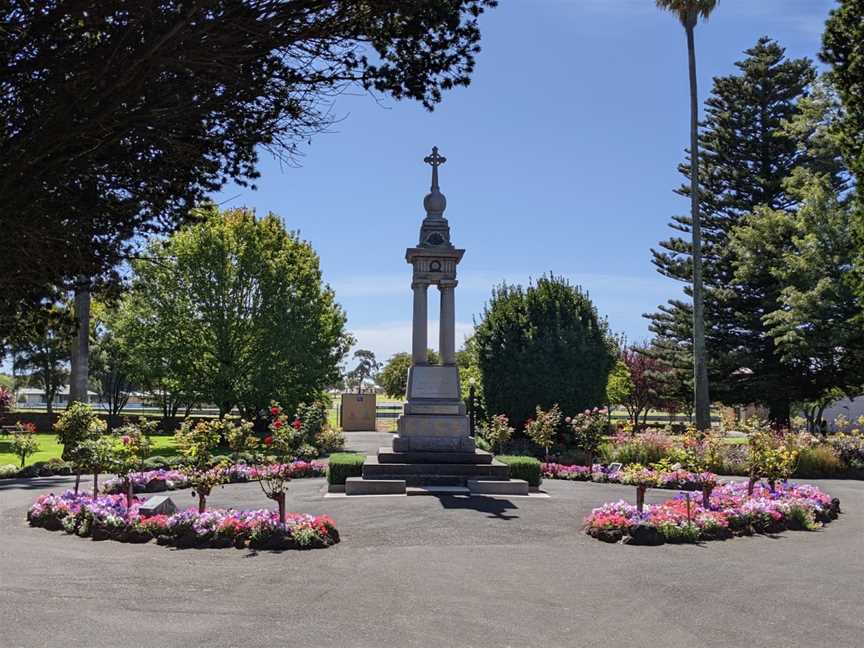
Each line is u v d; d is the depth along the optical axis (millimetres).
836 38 25234
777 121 37188
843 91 25500
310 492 17344
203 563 9742
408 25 5770
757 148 37781
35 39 4543
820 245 30500
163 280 32562
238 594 8031
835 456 23953
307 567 9477
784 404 35812
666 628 6875
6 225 4910
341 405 49688
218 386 33250
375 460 18516
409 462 18234
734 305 36938
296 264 36062
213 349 33219
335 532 11430
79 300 24906
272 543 10812
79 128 4668
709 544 11430
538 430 23734
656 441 24109
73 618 7027
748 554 10617
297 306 34250
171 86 4918
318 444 30172
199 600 7758
